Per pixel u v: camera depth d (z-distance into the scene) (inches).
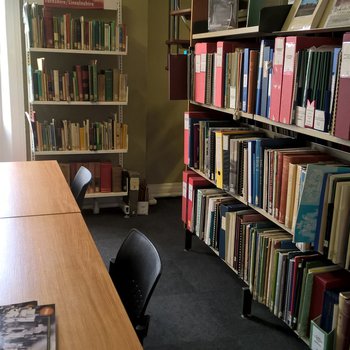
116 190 164.1
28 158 168.7
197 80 120.0
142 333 57.5
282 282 86.2
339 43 79.1
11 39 157.8
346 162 82.8
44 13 146.5
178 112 188.5
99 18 162.7
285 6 88.6
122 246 67.1
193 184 126.6
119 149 161.9
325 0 78.0
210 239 118.7
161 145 188.9
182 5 176.4
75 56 162.7
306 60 75.0
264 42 88.3
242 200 101.4
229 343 92.0
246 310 101.3
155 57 180.7
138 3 166.2
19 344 42.0
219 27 109.6
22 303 49.1
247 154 97.0
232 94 102.3
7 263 59.6
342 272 79.0
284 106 81.0
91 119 169.5
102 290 53.2
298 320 82.5
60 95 151.0
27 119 163.2
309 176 69.2
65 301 50.6
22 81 161.9
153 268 58.0
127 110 173.9
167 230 153.3
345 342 70.2
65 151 156.0
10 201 85.9
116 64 167.8
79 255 62.6
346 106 65.4
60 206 83.6
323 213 70.7
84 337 44.3
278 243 88.7
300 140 95.3
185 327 97.0
